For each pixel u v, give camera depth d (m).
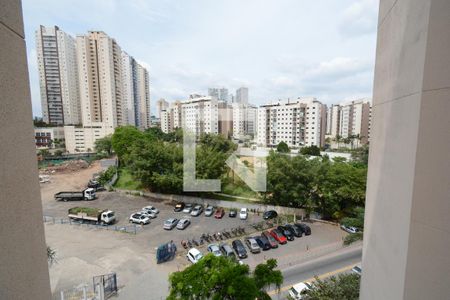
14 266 1.61
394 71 2.61
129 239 15.36
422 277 1.99
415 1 2.11
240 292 5.17
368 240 3.55
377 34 3.47
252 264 12.60
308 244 14.91
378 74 3.33
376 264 3.07
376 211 3.17
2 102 1.50
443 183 1.82
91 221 17.77
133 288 9.56
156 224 17.80
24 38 1.79
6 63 1.54
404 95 2.30
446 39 1.75
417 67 2.02
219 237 15.41
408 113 2.18
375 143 3.38
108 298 9.23
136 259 12.90
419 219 1.99
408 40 2.24
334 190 18.38
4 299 1.49
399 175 2.37
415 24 2.10
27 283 1.76
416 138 1.98
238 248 13.52
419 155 1.96
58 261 12.56
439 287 1.87
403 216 2.23
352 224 16.53
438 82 1.80
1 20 1.49
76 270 11.71
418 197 1.99
